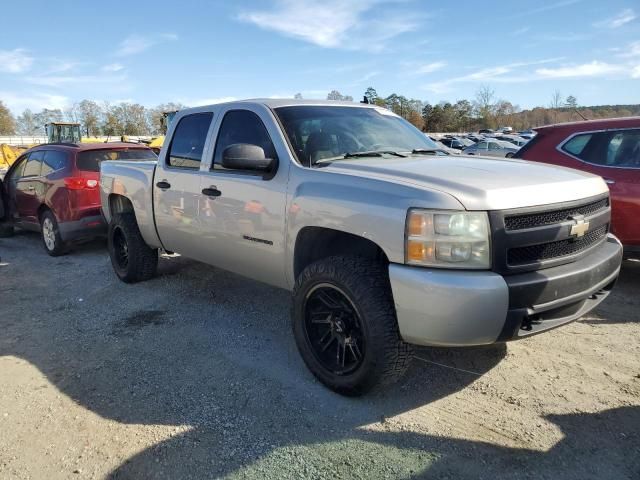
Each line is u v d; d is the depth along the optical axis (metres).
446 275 2.73
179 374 3.67
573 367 3.57
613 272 3.41
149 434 2.96
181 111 4.99
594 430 2.85
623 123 5.30
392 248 2.89
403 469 2.59
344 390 3.25
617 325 4.27
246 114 4.20
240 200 4.02
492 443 2.77
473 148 31.09
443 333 2.77
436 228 2.76
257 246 3.93
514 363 3.66
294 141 3.81
